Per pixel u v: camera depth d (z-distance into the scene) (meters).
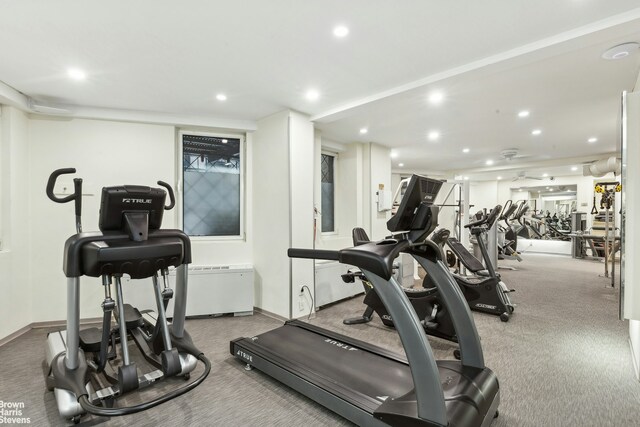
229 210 4.41
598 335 3.21
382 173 5.88
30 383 2.36
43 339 3.18
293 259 3.74
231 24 2.08
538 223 10.38
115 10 1.92
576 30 2.13
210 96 3.35
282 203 3.81
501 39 2.27
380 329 3.51
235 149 4.45
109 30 2.14
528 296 4.73
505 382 2.32
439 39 2.27
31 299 3.47
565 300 4.51
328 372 2.19
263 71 2.78
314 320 3.83
